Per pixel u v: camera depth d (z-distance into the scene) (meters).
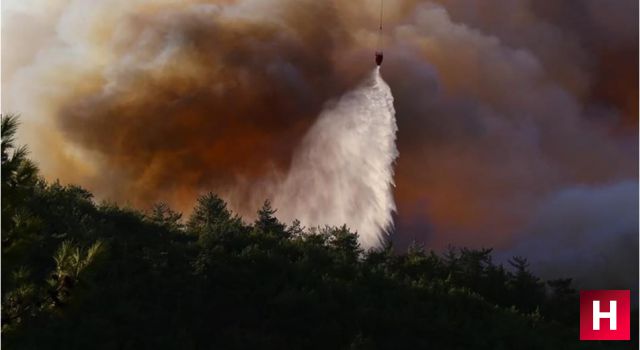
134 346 39.91
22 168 12.55
